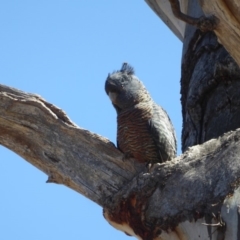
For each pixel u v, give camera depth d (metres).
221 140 13.84
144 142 17.22
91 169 14.95
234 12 13.31
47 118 15.29
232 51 13.81
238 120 15.45
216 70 16.38
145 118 17.39
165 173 13.84
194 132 16.62
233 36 13.61
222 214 12.70
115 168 14.82
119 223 14.45
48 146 15.24
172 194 13.55
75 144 15.12
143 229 13.81
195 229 12.99
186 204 13.27
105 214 14.71
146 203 13.84
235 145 13.47
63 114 15.28
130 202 14.09
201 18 13.62
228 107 15.88
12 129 15.39
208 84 16.53
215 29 13.72
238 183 12.89
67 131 15.18
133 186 14.20
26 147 15.38
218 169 13.30
